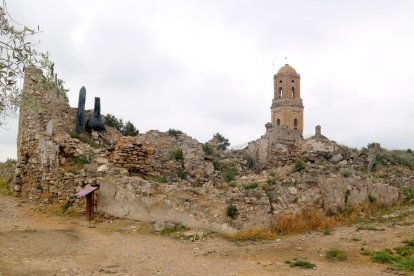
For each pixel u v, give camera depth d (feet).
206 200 51.16
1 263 31.50
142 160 70.79
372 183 68.13
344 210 59.77
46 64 29.09
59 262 33.53
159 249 40.81
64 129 80.43
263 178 68.33
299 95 269.03
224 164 94.99
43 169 65.77
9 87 27.55
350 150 111.96
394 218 57.88
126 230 49.14
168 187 53.01
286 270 33.60
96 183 56.90
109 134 89.40
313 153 104.06
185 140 92.94
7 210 58.29
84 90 84.28
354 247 41.27
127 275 30.91
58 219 54.34
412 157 116.47
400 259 36.70
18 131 83.82
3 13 26.45
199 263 35.60
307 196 55.93
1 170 89.76
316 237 46.68
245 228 48.21
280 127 110.52
